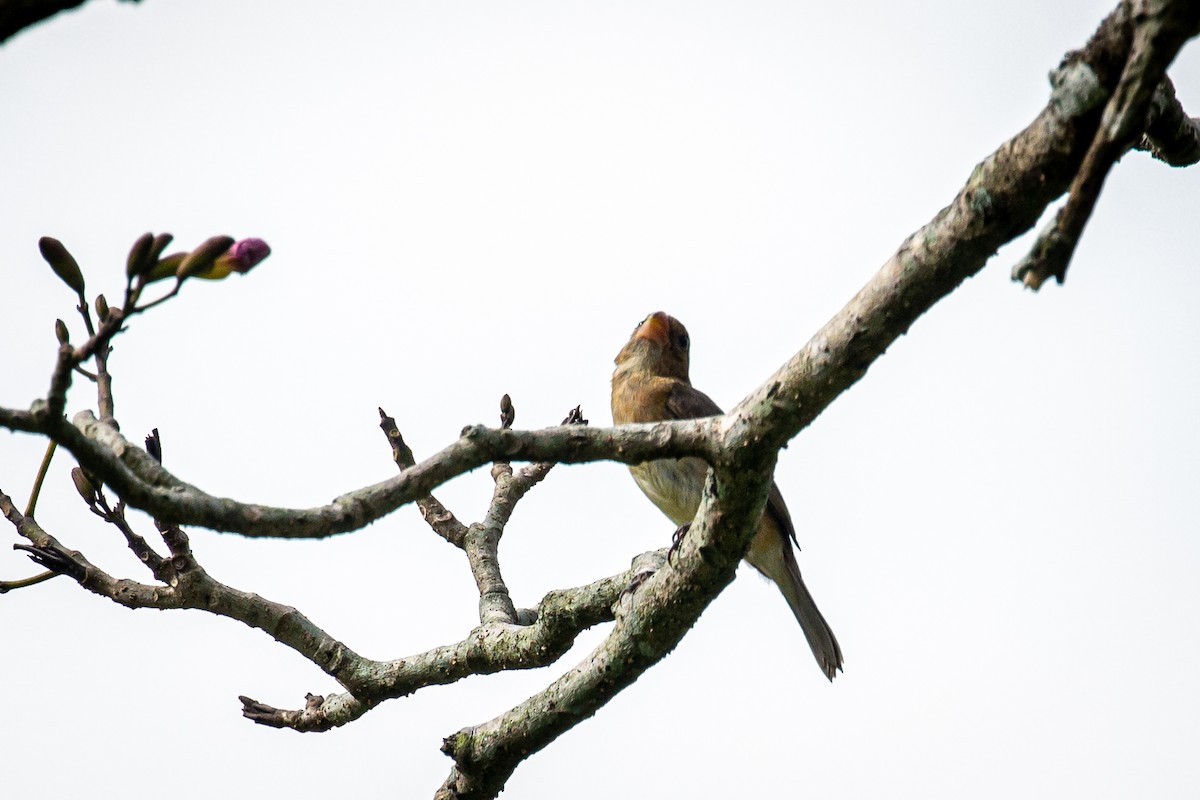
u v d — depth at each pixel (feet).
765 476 23.27
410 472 21.50
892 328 21.12
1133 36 16.52
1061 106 17.84
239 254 19.22
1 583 28.63
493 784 29.27
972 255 19.97
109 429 21.35
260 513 20.35
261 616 29.81
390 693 30.25
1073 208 16.93
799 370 21.94
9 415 18.01
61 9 15.11
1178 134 26.27
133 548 28.89
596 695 27.61
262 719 31.22
